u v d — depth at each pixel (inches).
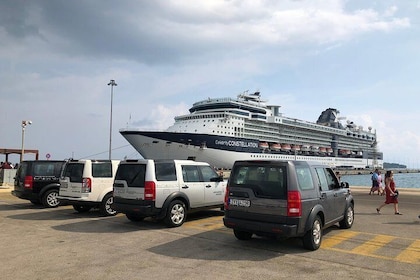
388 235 311.4
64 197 425.4
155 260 227.1
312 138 3139.8
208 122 2372.0
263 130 2615.7
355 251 254.7
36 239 289.6
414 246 270.4
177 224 349.7
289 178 246.4
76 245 268.2
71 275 195.0
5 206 520.7
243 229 258.2
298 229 240.8
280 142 2768.2
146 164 343.0
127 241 283.1
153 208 333.7
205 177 394.3
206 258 232.8
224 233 316.8
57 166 516.4
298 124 2930.6
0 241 281.6
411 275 200.5
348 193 342.6
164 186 345.1
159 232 321.4
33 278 189.8
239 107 2532.0
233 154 2313.0
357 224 368.2
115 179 363.3
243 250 254.8
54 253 243.1
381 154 4375.0
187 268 210.1
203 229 336.2
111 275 195.6
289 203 241.0
